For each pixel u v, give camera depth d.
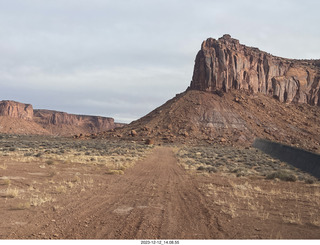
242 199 13.28
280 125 134.88
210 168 27.77
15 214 9.23
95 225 8.35
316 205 12.30
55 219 8.84
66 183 16.28
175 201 12.62
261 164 36.50
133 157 41.47
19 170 21.11
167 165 33.16
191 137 113.25
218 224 8.80
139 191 15.02
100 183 17.16
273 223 9.04
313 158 29.11
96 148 61.28
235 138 113.44
